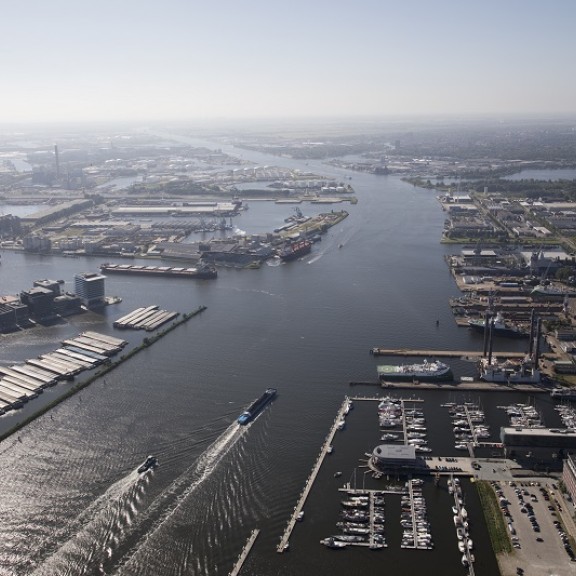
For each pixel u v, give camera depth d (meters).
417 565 188.62
